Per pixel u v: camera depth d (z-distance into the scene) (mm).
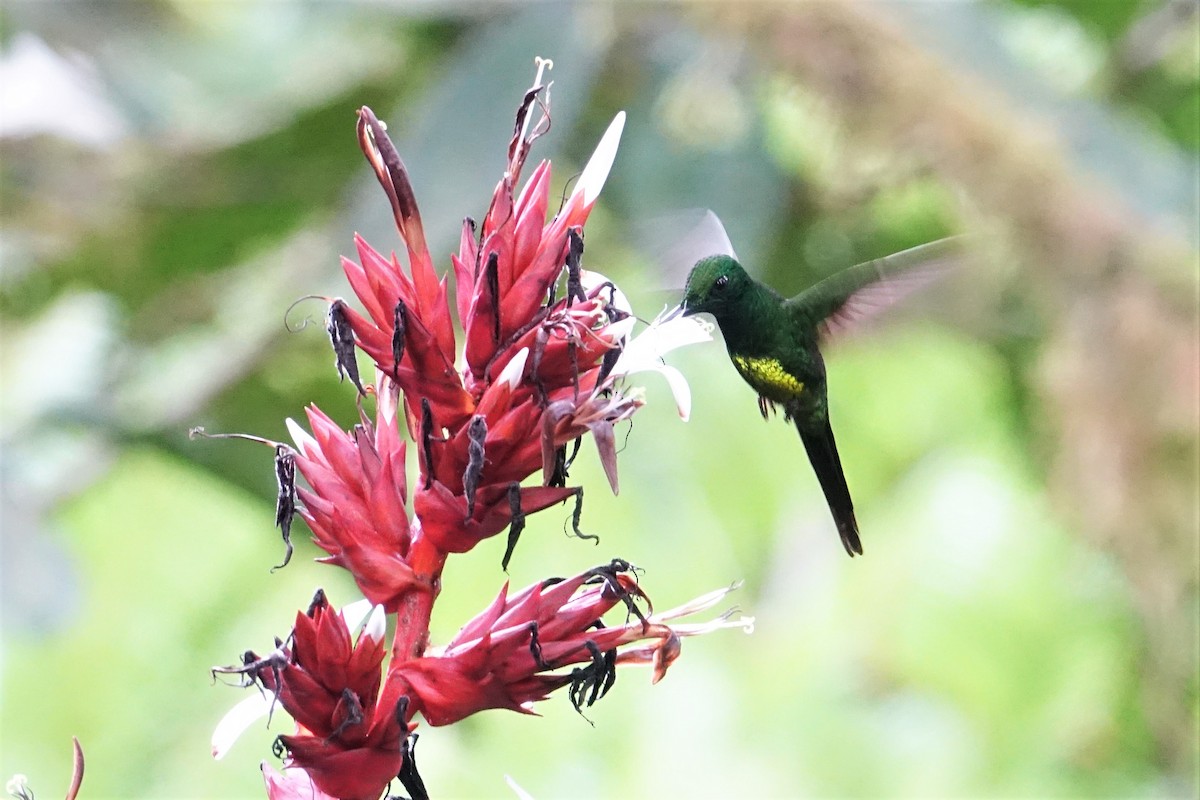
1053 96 9859
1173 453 9844
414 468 8898
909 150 9680
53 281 10477
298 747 4012
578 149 9836
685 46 9547
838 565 14469
